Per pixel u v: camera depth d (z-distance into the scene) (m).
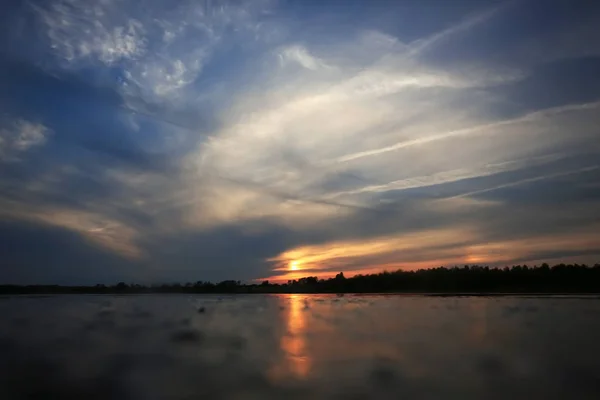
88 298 121.44
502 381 21.06
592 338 33.06
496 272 152.25
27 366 24.02
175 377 21.72
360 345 30.45
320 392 19.44
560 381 20.95
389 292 171.88
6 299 112.06
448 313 54.97
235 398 18.73
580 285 137.00
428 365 24.22
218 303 88.12
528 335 34.78
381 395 19.08
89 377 21.86
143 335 35.28
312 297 127.25
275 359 25.80
